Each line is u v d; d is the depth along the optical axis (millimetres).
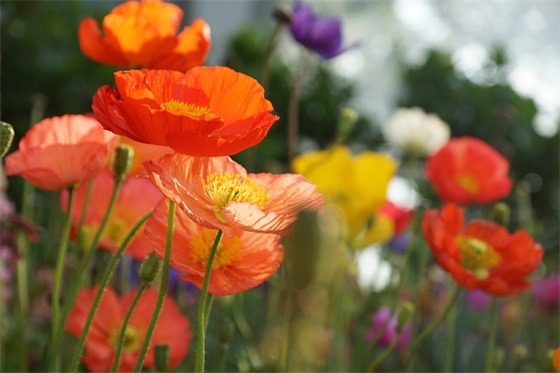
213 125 671
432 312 1742
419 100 3381
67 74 2615
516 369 1648
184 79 718
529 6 4176
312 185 713
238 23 4344
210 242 726
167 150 975
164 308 1050
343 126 1392
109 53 1012
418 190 2084
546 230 3225
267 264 728
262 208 699
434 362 1615
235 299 1305
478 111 3250
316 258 563
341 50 1501
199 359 683
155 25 1017
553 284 2020
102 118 689
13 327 1370
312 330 589
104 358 1014
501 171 1459
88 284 1200
